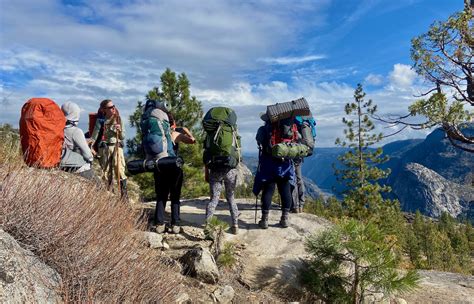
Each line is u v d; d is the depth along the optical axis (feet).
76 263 9.14
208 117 17.34
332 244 15.35
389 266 14.51
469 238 265.54
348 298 14.93
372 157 71.67
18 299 7.27
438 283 18.61
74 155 16.26
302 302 15.06
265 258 16.58
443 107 32.19
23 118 14.56
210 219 16.53
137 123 46.91
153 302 10.00
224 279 14.88
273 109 18.39
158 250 14.85
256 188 19.16
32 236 9.08
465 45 33.78
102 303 8.61
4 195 9.24
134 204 18.52
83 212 10.64
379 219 65.10
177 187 17.58
